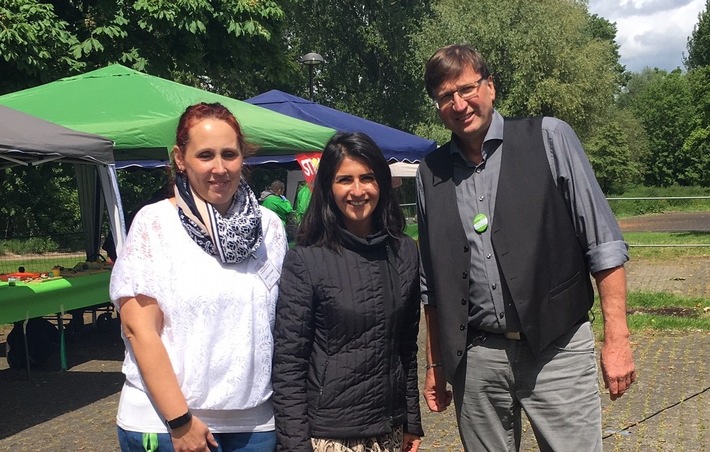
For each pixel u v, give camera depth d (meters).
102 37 13.03
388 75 34.59
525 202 2.56
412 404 2.65
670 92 53.06
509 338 2.65
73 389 6.48
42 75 11.97
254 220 2.37
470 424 2.81
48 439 5.09
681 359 6.70
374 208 2.53
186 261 2.28
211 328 2.28
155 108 7.86
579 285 2.61
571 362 2.62
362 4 33.12
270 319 2.42
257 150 2.50
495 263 2.61
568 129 2.61
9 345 7.22
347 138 2.50
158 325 2.26
